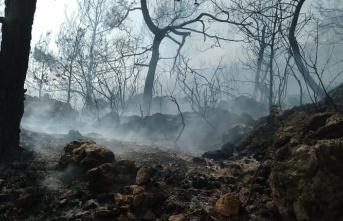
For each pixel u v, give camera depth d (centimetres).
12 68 396
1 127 384
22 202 306
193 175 367
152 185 337
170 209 305
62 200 315
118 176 341
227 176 361
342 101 486
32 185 337
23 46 406
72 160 364
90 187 329
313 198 245
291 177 264
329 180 243
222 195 304
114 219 289
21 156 402
